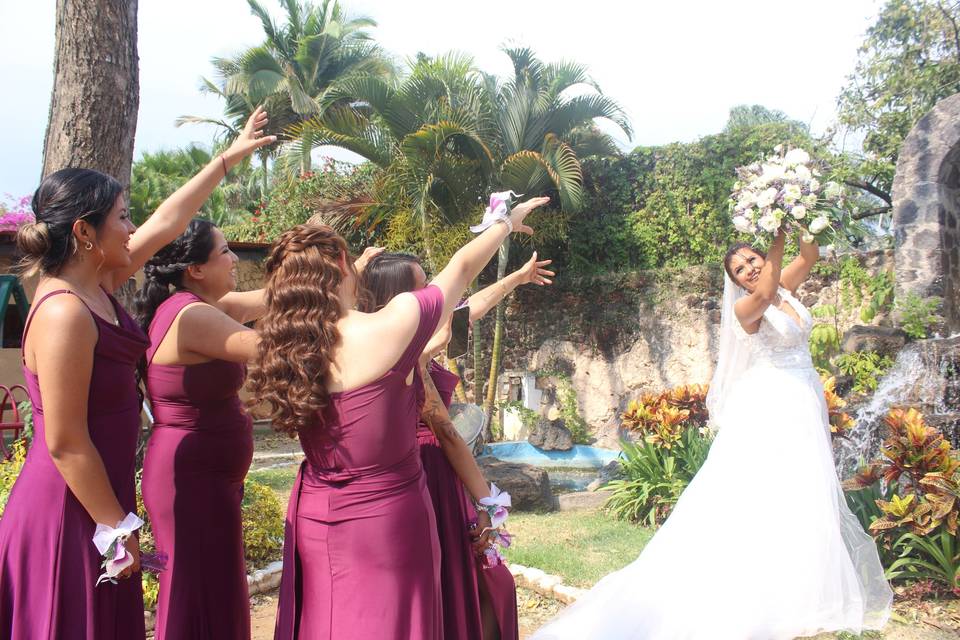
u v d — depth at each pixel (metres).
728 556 3.27
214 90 23.34
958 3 9.97
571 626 3.28
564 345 11.92
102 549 1.92
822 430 3.50
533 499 6.64
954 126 8.43
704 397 6.49
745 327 3.68
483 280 12.59
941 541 3.97
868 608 3.29
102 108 4.38
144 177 24.44
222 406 2.47
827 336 8.45
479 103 11.02
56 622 1.90
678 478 5.97
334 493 1.93
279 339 1.87
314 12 22.77
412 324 1.88
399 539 1.91
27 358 2.00
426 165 10.59
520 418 11.33
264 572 4.36
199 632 2.40
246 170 23.66
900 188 8.80
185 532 2.40
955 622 3.56
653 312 10.92
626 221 11.91
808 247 3.81
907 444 4.10
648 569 3.45
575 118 10.98
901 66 10.38
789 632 3.05
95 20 4.35
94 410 2.03
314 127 10.84
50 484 1.96
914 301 8.34
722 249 10.95
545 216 11.62
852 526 3.44
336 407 1.88
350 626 1.87
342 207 11.73
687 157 11.35
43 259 2.00
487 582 2.58
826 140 10.86
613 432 11.23
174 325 2.35
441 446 2.53
